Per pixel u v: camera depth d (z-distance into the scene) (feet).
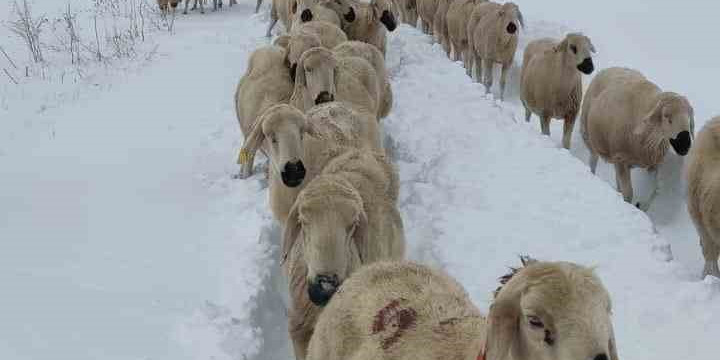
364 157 20.80
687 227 31.07
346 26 43.50
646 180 34.86
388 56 49.26
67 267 22.76
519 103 49.11
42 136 34.42
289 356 21.20
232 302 21.47
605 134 33.99
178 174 30.81
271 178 24.22
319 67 27.84
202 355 18.94
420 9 63.57
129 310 20.67
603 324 9.86
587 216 26.55
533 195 28.40
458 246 24.99
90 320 19.99
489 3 50.75
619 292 22.07
